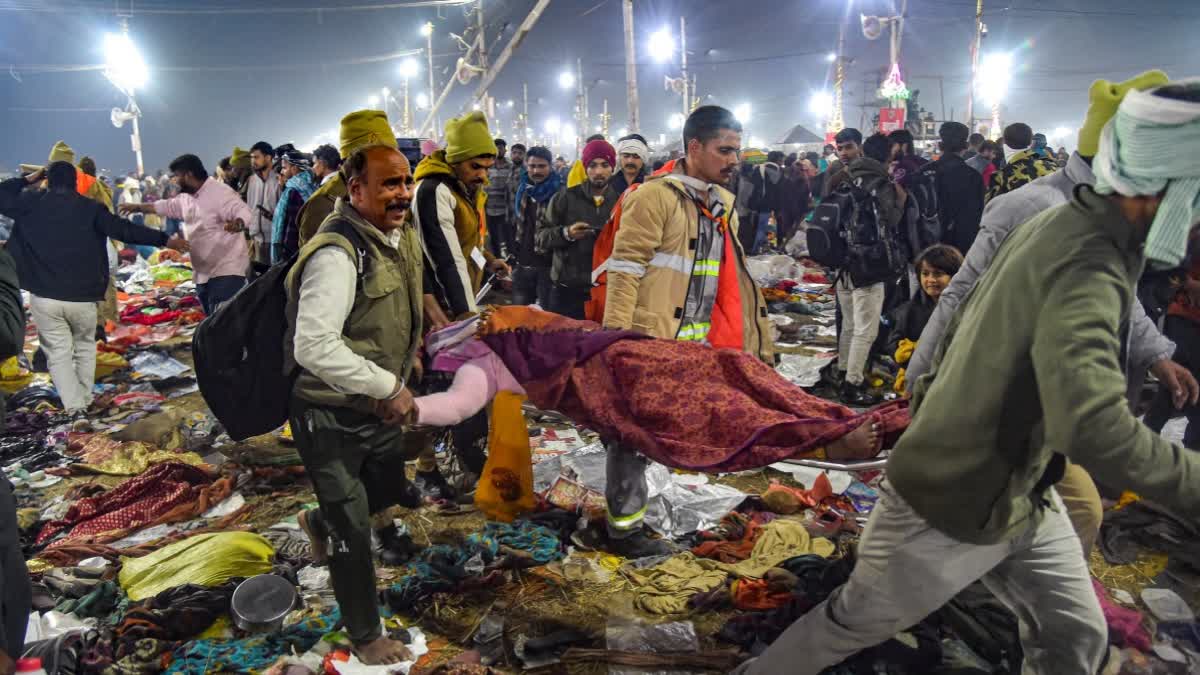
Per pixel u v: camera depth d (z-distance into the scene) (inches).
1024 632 91.7
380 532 152.2
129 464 204.2
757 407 111.1
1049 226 70.2
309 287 106.3
